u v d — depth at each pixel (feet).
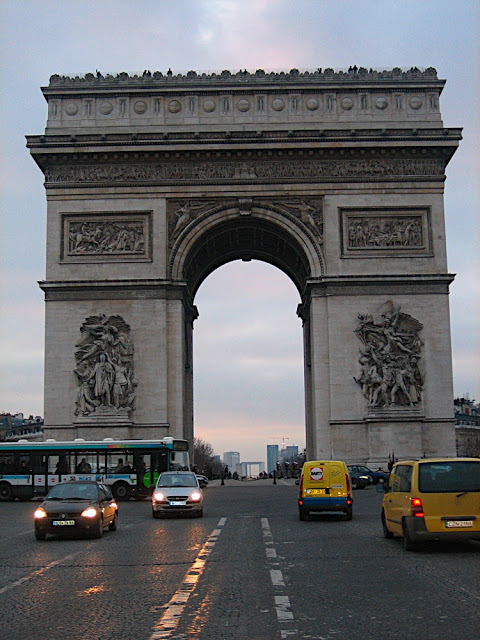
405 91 320.09
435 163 316.60
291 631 61.98
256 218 317.01
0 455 276.62
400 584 82.53
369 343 305.73
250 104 319.88
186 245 314.14
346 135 312.71
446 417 301.22
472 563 97.30
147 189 315.99
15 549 122.52
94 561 105.60
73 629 63.72
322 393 305.12
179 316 310.24
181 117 318.86
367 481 287.48
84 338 306.55
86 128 318.04
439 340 306.76
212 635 60.90
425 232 313.53
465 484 108.17
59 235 314.35
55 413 303.07
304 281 345.72
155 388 303.89
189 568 96.68
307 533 141.18
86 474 270.46
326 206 315.17
